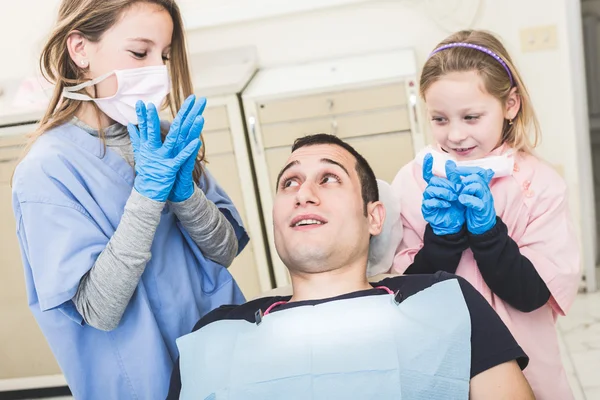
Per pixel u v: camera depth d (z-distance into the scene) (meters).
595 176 4.33
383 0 3.35
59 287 1.45
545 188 1.73
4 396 3.12
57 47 1.55
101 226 1.53
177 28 1.64
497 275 1.58
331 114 3.06
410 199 1.86
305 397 1.40
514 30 3.21
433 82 1.66
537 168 1.76
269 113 3.07
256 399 1.42
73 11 1.54
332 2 3.35
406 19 3.37
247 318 1.59
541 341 1.73
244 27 3.46
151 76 1.54
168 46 1.61
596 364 2.77
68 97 1.55
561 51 3.17
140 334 1.59
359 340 1.43
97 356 1.59
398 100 3.02
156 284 1.62
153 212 1.45
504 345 1.43
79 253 1.47
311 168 1.67
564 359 2.84
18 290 2.99
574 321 3.09
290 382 1.41
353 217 1.63
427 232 1.64
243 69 3.28
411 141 3.07
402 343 1.42
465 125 1.66
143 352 1.59
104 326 1.50
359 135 3.08
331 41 3.45
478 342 1.44
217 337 1.52
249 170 3.11
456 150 1.70
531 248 1.71
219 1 3.41
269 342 1.47
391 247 1.86
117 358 1.60
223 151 3.09
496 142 1.68
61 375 3.07
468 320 1.45
